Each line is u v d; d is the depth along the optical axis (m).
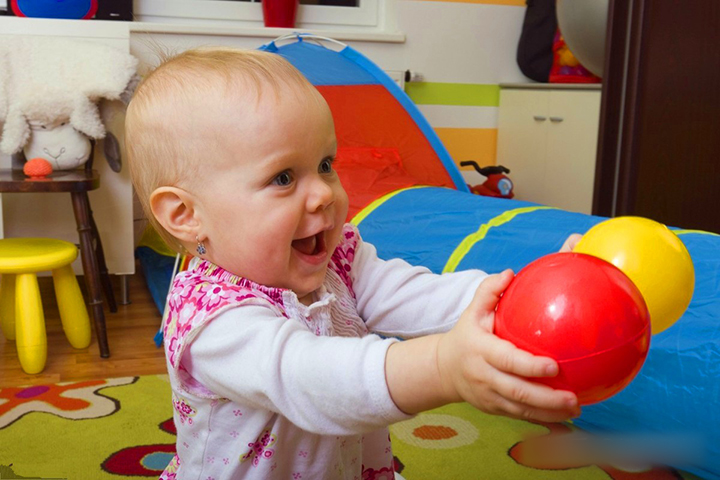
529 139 2.94
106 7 2.36
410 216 1.76
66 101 1.96
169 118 0.64
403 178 2.12
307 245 0.67
